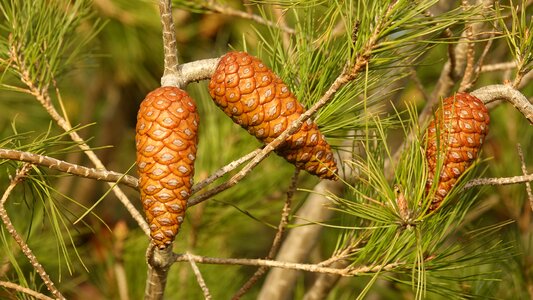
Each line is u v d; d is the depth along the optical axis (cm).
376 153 109
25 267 132
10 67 114
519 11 122
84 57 126
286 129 98
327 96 97
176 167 96
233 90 98
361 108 109
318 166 100
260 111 98
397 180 101
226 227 139
